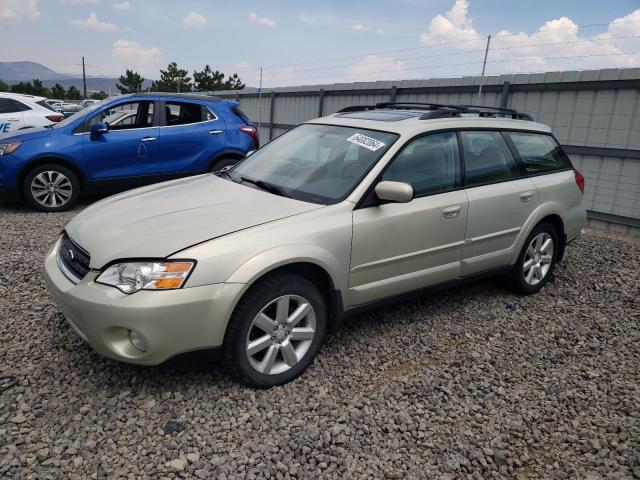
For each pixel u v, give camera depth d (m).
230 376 3.18
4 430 2.60
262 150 4.43
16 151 7.06
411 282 3.78
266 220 3.09
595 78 7.79
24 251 5.33
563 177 4.97
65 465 2.40
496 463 2.63
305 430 2.73
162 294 2.67
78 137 7.37
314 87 13.98
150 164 7.85
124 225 3.08
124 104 7.72
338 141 3.96
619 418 3.04
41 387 2.98
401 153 3.68
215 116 8.37
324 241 3.17
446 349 3.78
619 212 7.82
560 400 3.20
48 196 7.40
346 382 3.23
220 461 2.47
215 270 2.77
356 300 3.49
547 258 4.96
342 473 2.47
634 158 7.51
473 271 4.26
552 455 2.72
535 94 8.66
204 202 3.41
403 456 2.62
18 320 3.77
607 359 3.77
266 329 3.03
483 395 3.20
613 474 2.57
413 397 3.11
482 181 4.22
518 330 4.17
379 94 11.81
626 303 4.87
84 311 2.74
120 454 2.50
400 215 3.56
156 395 2.97
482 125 4.38
